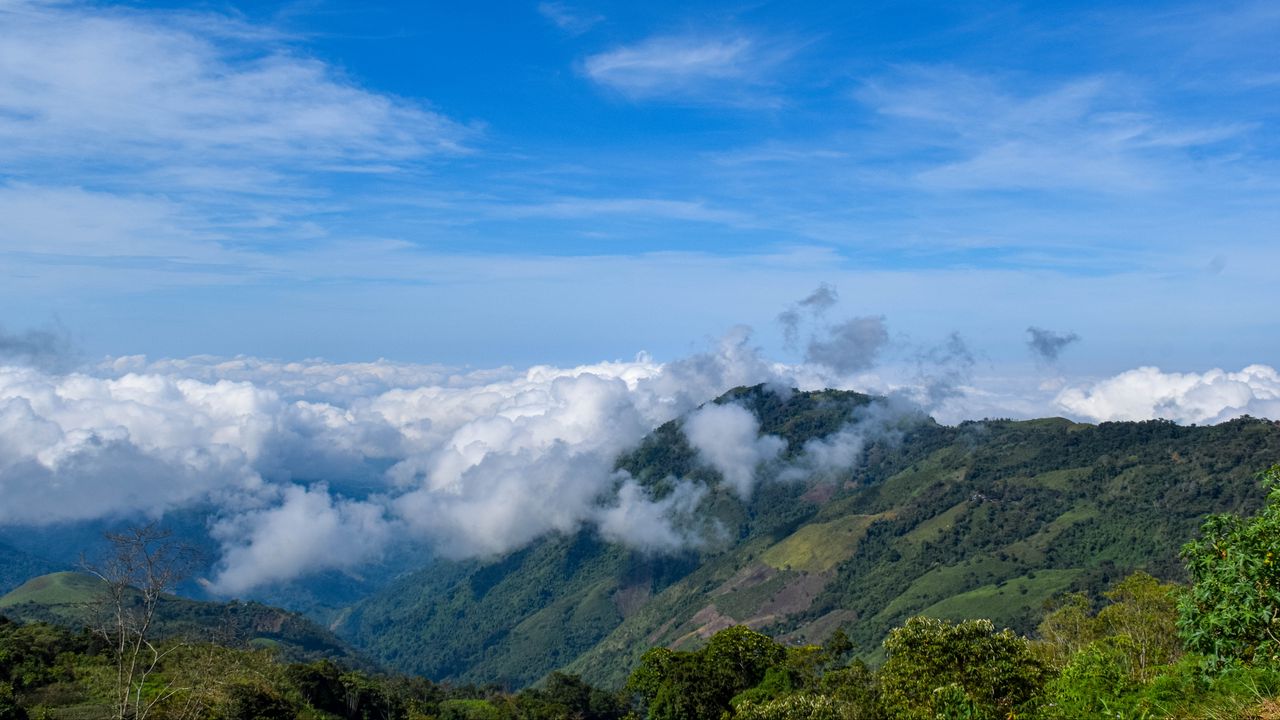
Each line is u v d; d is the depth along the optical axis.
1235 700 12.88
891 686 28.17
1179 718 13.56
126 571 31.06
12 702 44.69
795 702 37.84
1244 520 12.88
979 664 26.59
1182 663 17.11
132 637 33.03
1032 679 25.59
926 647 27.45
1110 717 15.13
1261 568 11.90
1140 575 43.44
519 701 112.38
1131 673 20.92
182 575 32.16
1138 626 38.91
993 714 18.16
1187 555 13.43
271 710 49.00
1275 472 13.02
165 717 42.34
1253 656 12.66
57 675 50.66
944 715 16.89
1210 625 12.68
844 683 52.91
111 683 47.69
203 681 46.50
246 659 53.69
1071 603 52.22
